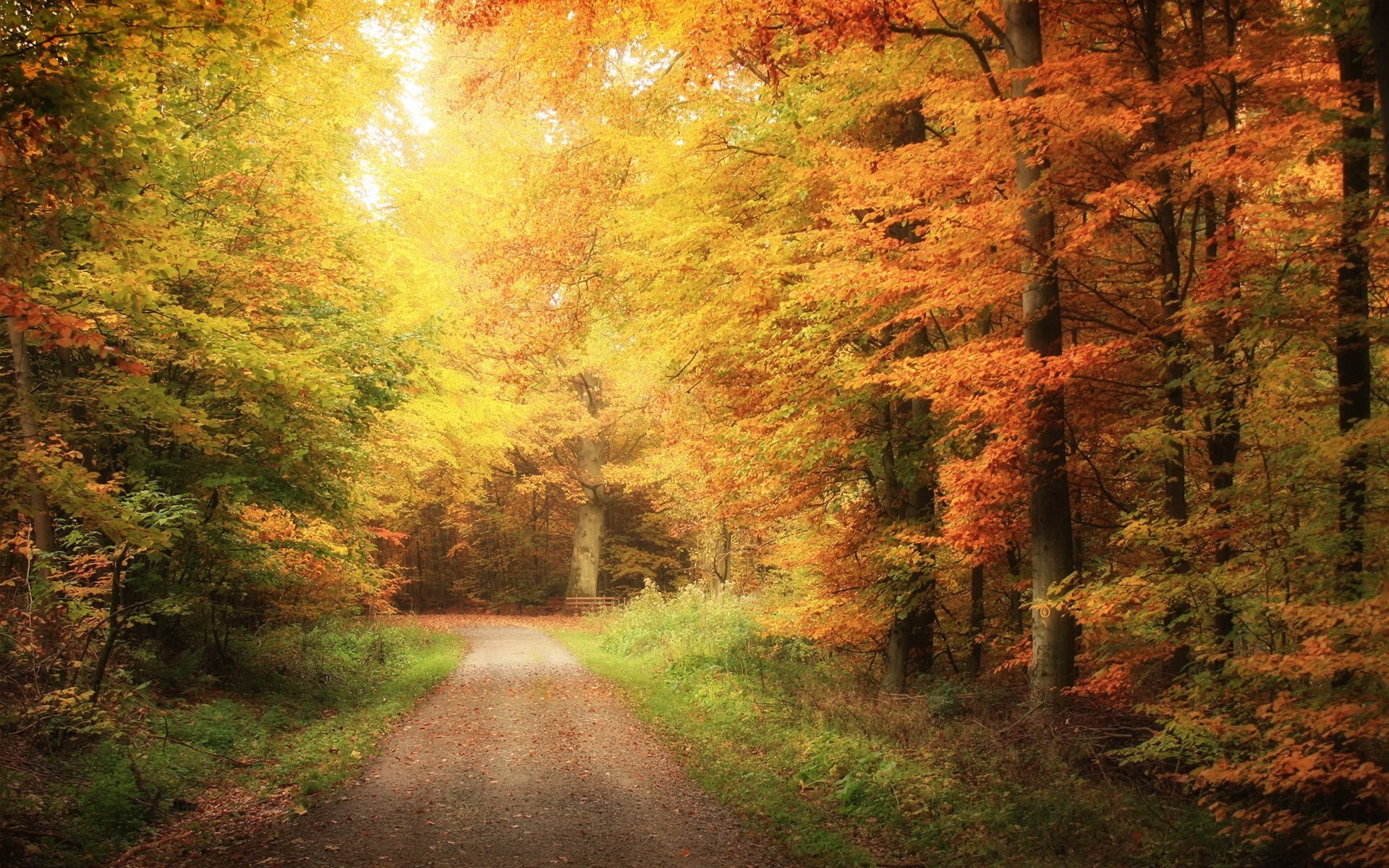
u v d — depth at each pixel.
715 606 19.98
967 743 8.44
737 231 10.80
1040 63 8.63
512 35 11.71
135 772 7.58
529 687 15.18
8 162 5.85
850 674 13.44
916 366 8.41
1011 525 9.82
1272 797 6.40
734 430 11.66
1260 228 6.77
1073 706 8.70
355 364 12.08
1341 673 5.77
